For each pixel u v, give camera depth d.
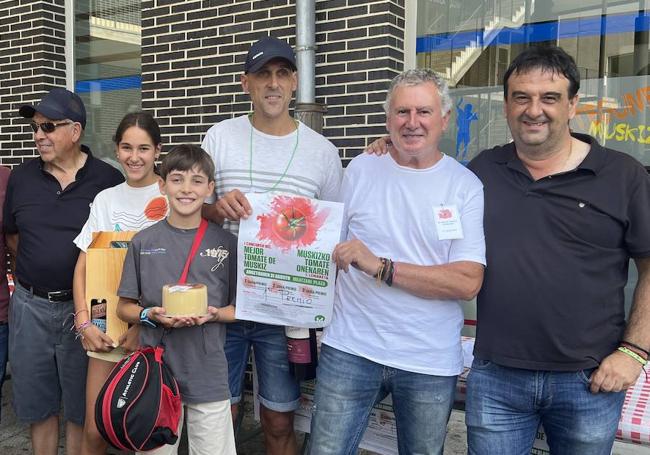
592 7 3.62
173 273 2.42
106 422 2.19
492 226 2.12
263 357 2.73
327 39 4.12
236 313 2.44
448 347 2.20
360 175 2.34
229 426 2.50
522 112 1.99
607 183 1.99
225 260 2.49
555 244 2.00
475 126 4.04
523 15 3.84
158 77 4.91
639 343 1.98
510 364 2.06
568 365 2.00
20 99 5.92
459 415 4.24
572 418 2.03
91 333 2.59
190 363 2.41
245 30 4.42
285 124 2.71
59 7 5.80
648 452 3.71
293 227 2.37
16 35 5.88
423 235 2.16
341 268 2.19
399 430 2.34
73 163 3.04
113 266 2.58
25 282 2.98
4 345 3.20
